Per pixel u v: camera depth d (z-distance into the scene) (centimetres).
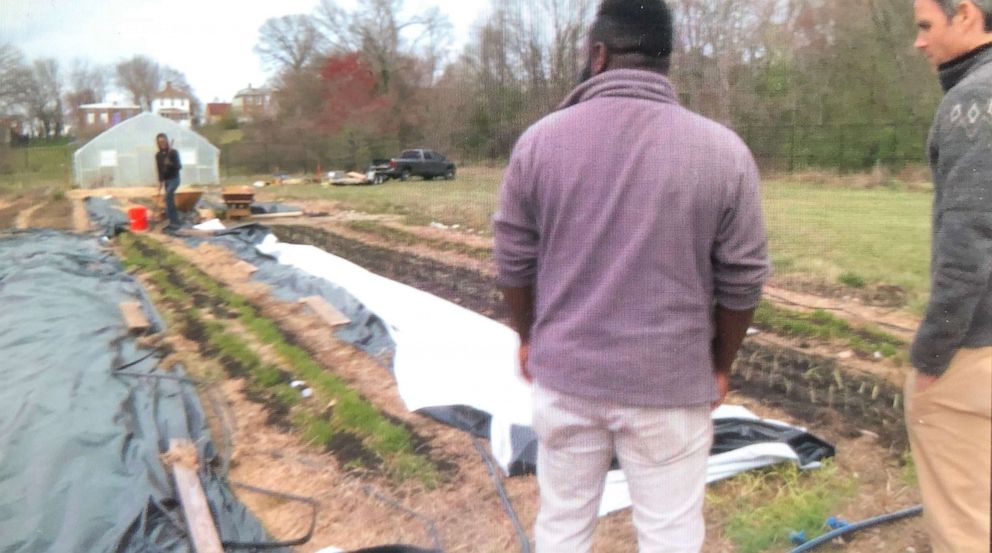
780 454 365
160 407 456
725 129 186
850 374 509
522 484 369
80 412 436
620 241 184
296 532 337
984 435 229
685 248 182
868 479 363
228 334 623
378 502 358
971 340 223
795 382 496
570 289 192
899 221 1223
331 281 798
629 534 320
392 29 3812
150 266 969
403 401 471
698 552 201
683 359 187
